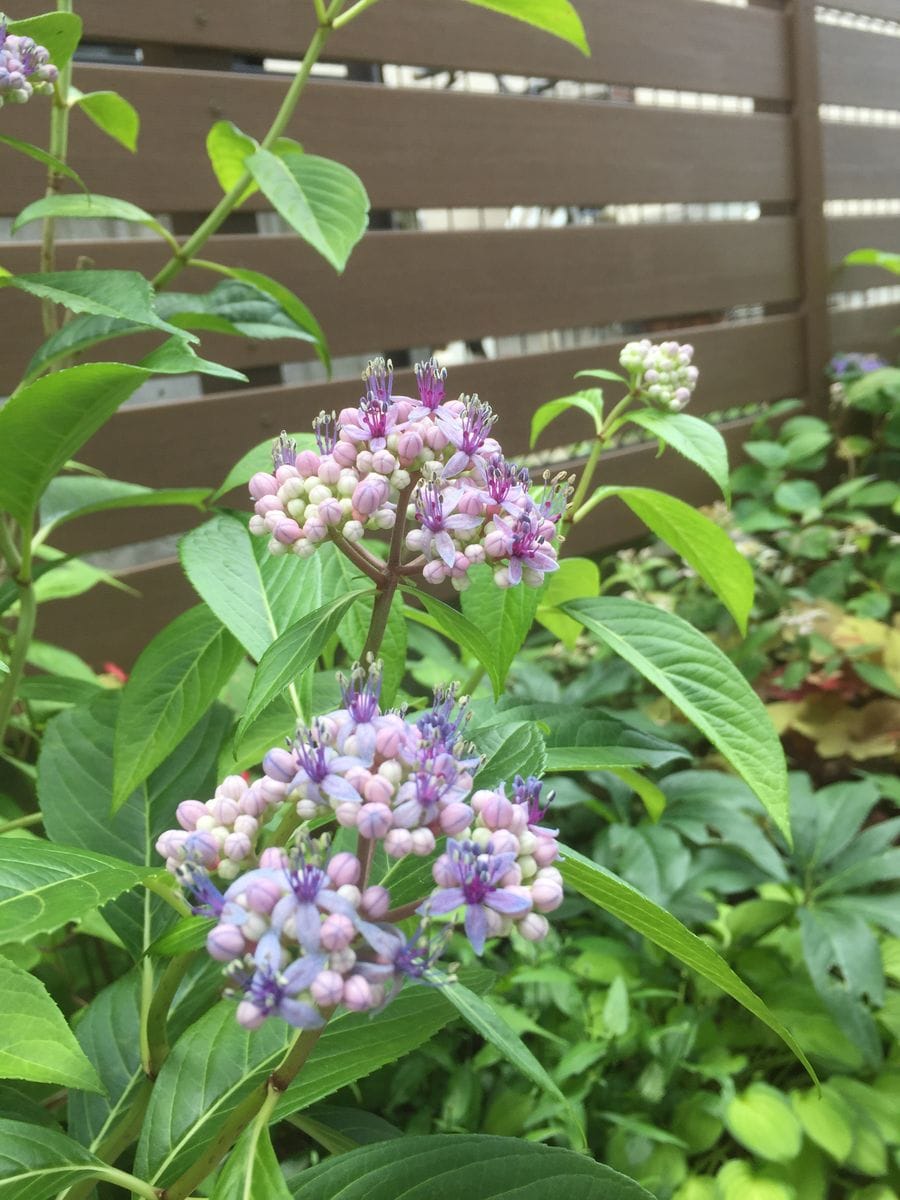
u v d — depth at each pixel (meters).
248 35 0.73
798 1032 0.59
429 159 0.89
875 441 1.50
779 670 1.02
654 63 1.12
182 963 0.27
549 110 1.00
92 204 0.41
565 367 1.06
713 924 0.65
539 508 0.29
